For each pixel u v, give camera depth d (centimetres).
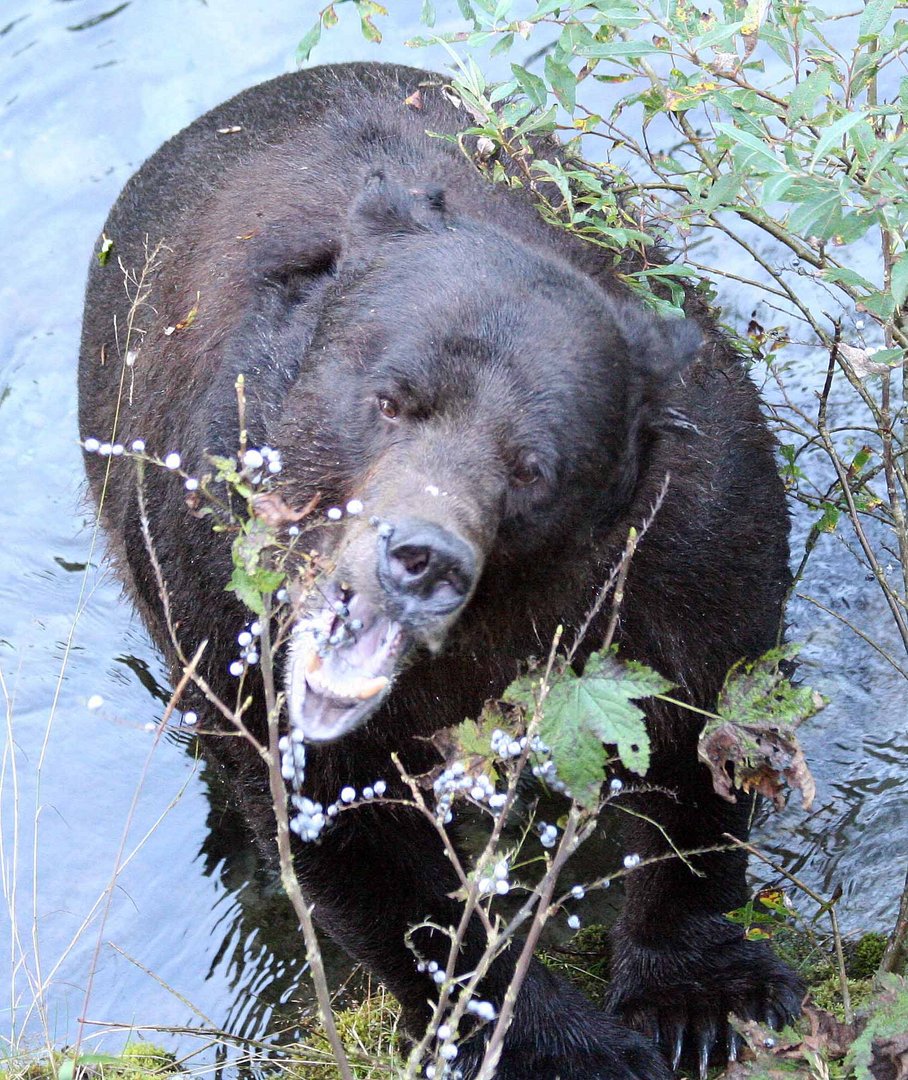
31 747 1297
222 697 942
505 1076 923
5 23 1955
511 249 829
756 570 953
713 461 934
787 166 801
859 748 1179
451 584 691
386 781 933
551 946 1078
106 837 1212
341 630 663
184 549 925
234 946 1116
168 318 1002
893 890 1044
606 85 1783
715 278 1591
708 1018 992
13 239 1764
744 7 927
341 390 807
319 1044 988
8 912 1145
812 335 1522
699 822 999
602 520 852
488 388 779
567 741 642
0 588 1458
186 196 1139
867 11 862
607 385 816
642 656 933
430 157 982
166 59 1914
